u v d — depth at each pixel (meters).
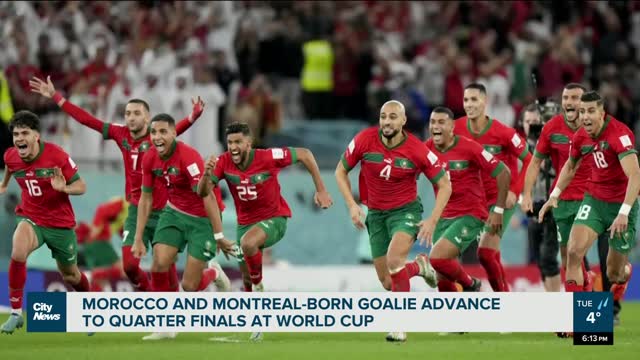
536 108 47.12
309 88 75.88
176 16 75.06
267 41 76.56
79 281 43.72
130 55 70.38
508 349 36.31
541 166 46.25
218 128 71.25
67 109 44.59
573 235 39.94
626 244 40.84
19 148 40.69
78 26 73.69
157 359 34.09
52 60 71.00
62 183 40.69
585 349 36.22
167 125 39.62
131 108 42.91
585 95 39.31
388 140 39.25
